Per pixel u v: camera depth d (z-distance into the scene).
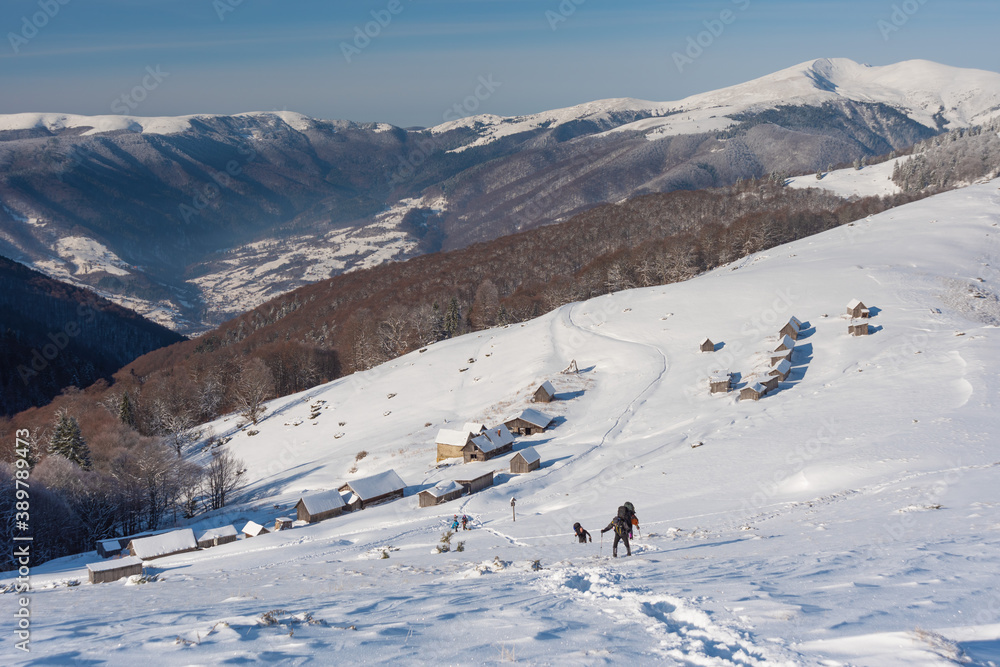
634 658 6.42
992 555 12.01
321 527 67.75
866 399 66.50
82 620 14.09
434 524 58.69
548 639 7.33
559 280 180.88
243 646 7.72
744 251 182.75
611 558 20.92
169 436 135.25
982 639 6.65
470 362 139.62
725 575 12.60
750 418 73.00
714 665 6.10
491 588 12.85
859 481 40.41
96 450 104.31
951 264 126.81
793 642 6.70
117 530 90.31
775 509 34.81
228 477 103.44
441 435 93.31
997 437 44.09
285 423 131.12
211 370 160.50
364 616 10.02
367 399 133.00
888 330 96.38
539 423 97.25
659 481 55.84
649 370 110.06
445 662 6.55
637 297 148.38
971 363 68.38
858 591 9.27
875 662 5.82
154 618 12.46
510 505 63.62
